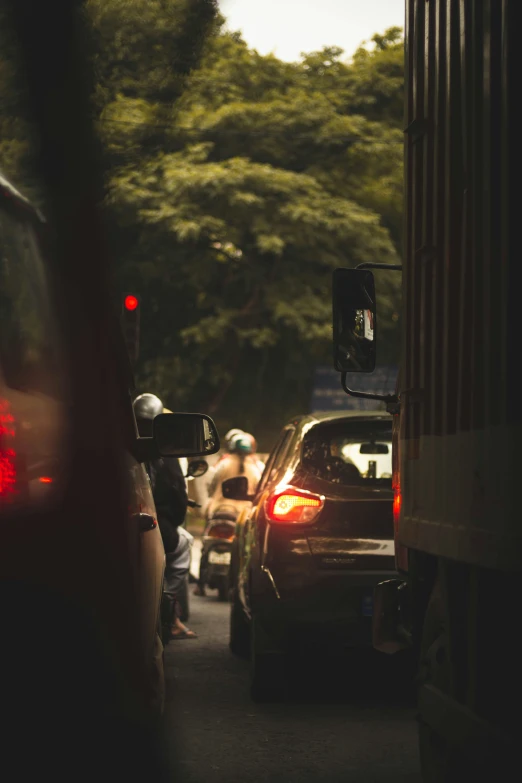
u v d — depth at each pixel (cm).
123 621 464
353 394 792
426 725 666
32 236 476
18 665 411
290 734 895
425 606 718
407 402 722
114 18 1288
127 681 466
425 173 690
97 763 445
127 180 3222
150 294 3572
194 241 3438
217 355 3669
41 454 429
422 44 713
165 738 605
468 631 585
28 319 459
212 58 3578
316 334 3553
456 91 620
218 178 3375
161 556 649
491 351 531
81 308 466
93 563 448
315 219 3462
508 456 501
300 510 1024
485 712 557
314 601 1006
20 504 411
